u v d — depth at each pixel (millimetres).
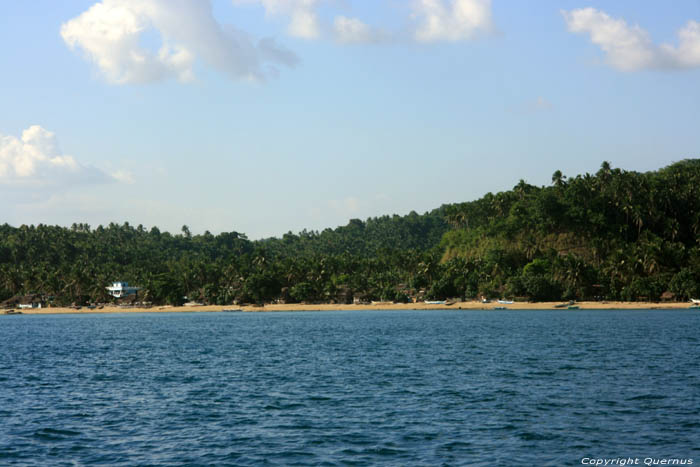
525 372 63156
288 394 52250
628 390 51625
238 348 97000
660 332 115750
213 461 32719
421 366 69562
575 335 111312
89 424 41594
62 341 118125
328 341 108500
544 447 34562
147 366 74062
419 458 32750
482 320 173000
